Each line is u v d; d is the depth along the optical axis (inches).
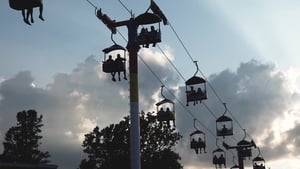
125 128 2219.5
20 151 2994.6
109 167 2128.4
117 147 2192.4
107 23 725.3
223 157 1464.1
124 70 719.1
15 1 423.8
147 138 2162.9
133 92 726.5
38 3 426.3
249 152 1644.9
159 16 729.0
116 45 719.1
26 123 3088.1
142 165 2076.8
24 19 433.4
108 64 721.0
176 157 2140.7
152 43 735.1
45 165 1071.6
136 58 735.7
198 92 943.7
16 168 1046.4
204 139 1145.4
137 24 739.4
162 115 927.0
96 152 2210.9
